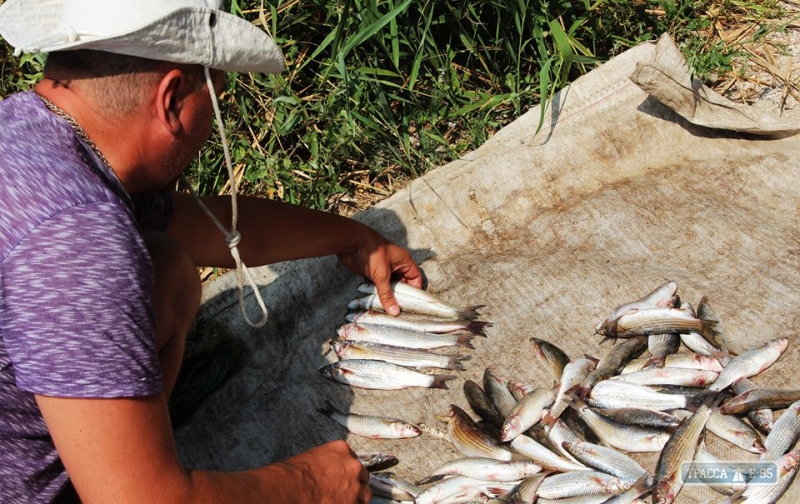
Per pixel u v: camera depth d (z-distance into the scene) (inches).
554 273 139.8
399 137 179.0
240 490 82.9
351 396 129.3
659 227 146.8
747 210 148.3
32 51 75.6
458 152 183.0
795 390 115.8
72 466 73.6
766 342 124.0
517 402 121.9
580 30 205.6
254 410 128.3
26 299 70.4
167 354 92.6
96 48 73.7
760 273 135.0
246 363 135.3
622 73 169.5
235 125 179.2
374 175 185.8
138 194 101.9
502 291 139.6
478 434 117.8
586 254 145.1
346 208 179.2
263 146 184.9
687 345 128.2
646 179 155.3
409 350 133.0
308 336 138.5
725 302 131.0
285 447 123.3
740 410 114.2
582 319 133.9
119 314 72.6
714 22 215.0
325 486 92.7
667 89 155.5
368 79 176.4
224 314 138.7
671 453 109.5
